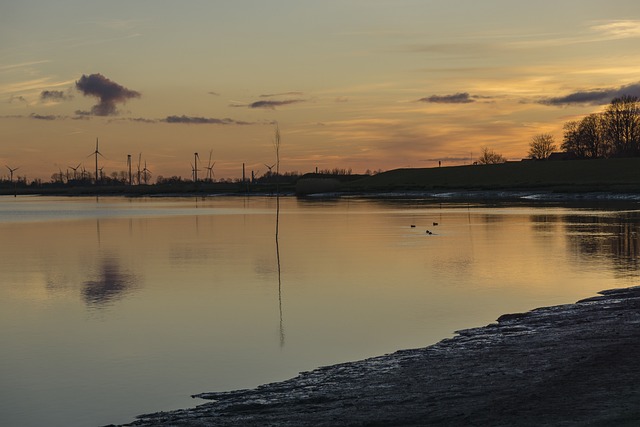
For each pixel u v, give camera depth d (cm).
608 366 1437
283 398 1457
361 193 17638
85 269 3925
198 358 1919
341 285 3156
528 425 1099
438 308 2534
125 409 1499
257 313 2550
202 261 4197
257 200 15788
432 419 1186
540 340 1783
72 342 2147
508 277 3250
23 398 1595
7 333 2288
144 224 7750
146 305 2766
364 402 1346
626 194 11800
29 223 8288
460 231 5916
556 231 5650
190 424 1282
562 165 18900
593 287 2897
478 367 1549
